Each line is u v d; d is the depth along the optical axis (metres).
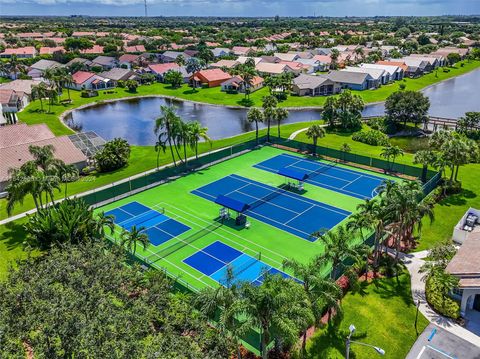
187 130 67.62
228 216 53.34
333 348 31.36
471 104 121.06
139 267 36.47
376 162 69.69
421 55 187.62
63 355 25.61
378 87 143.25
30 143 69.44
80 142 75.62
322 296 29.98
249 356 30.28
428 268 37.12
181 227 51.06
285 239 48.09
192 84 147.12
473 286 33.53
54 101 124.50
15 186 45.75
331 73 145.50
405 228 43.62
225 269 42.28
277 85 127.12
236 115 112.06
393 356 30.66
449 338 32.34
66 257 35.47
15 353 25.97
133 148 82.44
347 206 56.31
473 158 64.06
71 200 47.47
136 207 56.66
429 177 63.50
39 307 29.02
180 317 30.25
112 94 136.25
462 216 52.16
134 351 24.77
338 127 95.75
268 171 69.44
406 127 96.19
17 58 180.00
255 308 25.64
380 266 41.31
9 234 50.34
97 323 26.56
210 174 68.31
